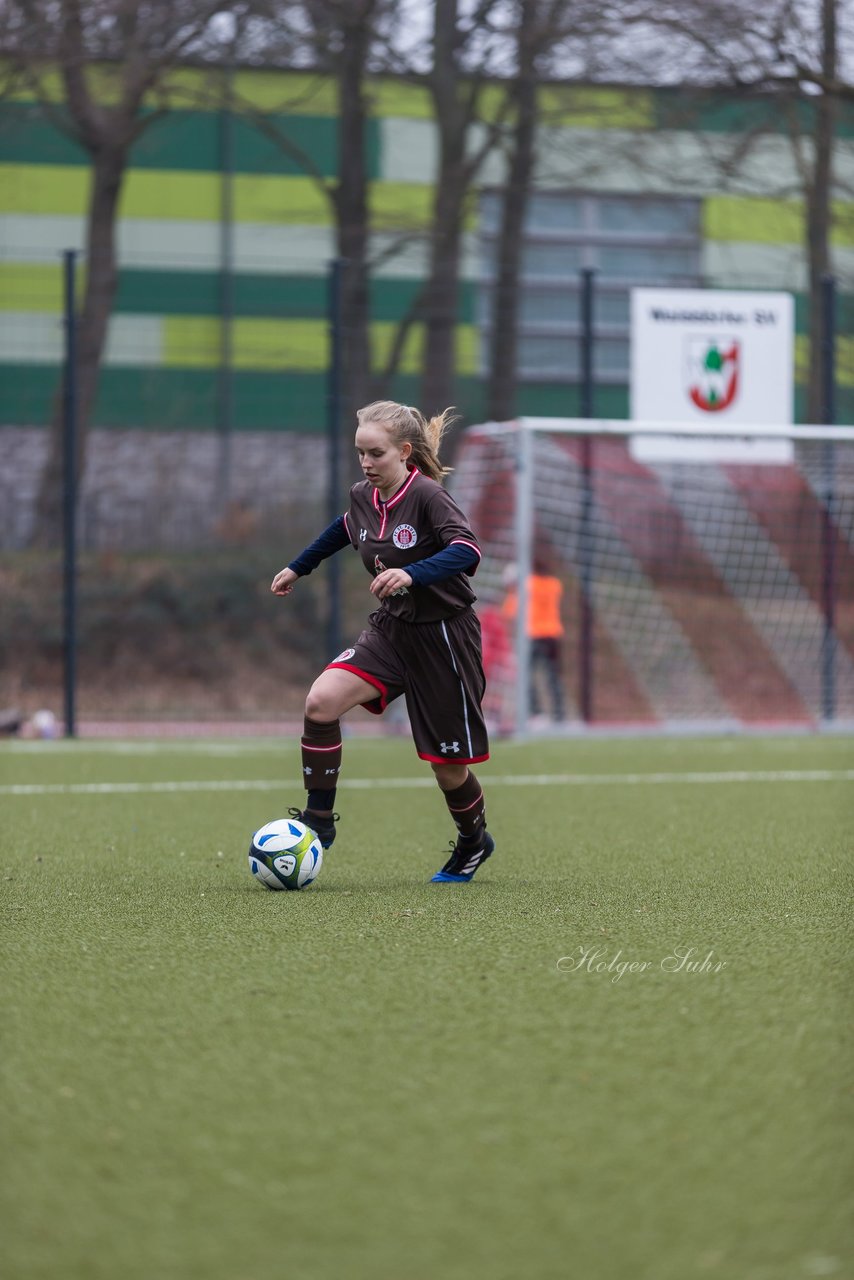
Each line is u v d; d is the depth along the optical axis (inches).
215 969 569.0
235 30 2751.0
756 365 2161.7
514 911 709.3
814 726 2229.3
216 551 2551.7
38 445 2490.2
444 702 790.5
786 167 2950.3
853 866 895.1
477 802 815.7
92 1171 355.9
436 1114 393.7
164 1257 309.1
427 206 3216.0
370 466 778.2
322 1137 376.8
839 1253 309.0
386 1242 314.8
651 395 2146.9
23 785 1453.0
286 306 3235.7
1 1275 301.9
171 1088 417.1
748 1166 356.2
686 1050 452.4
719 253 3181.6
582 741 2042.3
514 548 2404.0
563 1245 312.7
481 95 2906.0
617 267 3225.9
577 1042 461.4
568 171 2940.5
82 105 2770.7
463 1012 498.6
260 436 2549.2
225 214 3240.7
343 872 873.5
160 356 3137.3
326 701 792.3
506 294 2465.6
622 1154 363.9
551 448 2610.7
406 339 2701.8
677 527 2691.9
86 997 523.2
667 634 2655.0
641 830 1091.9
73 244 3181.6
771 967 572.1
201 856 949.2
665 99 2800.2
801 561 2578.7
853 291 2716.5
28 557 2496.3
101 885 811.4
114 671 2493.8
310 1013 498.3
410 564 770.8
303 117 3275.1
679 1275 299.0
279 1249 312.2
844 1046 456.4
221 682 2503.7
